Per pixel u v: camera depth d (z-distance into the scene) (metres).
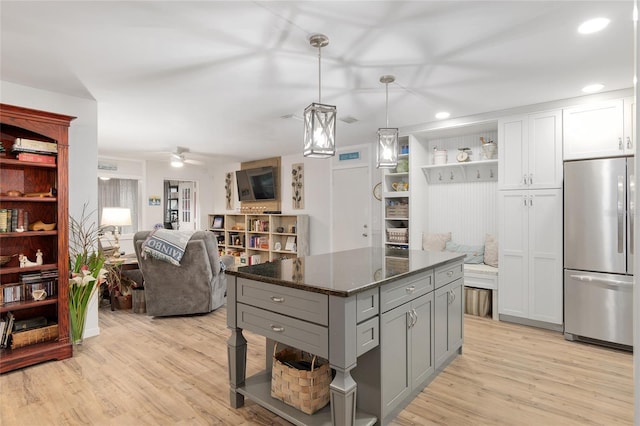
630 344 3.08
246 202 7.79
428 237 4.72
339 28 2.12
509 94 3.35
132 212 7.59
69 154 3.31
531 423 2.08
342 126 4.59
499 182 3.91
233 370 2.25
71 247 3.32
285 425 2.06
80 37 2.22
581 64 2.66
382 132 2.92
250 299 2.15
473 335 3.51
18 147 2.78
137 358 2.99
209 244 4.18
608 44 2.34
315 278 2.01
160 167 7.67
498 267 3.94
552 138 3.57
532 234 3.70
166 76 2.87
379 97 3.41
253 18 2.01
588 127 3.36
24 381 2.57
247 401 2.33
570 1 1.85
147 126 4.52
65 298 3.00
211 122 4.32
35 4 1.85
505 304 3.89
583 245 3.33
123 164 7.11
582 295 3.33
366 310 1.87
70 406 2.25
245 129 4.71
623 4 1.88
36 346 2.89
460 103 3.62
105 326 3.85
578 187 3.37
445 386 2.51
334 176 6.21
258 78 2.92
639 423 0.64
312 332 1.84
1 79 2.91
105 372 2.73
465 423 2.08
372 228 5.71
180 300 4.10
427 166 4.64
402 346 2.18
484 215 4.49
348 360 1.73
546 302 3.61
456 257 2.88
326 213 6.34
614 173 3.17
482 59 2.56
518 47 2.37
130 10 1.92
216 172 8.55
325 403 2.04
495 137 4.39
